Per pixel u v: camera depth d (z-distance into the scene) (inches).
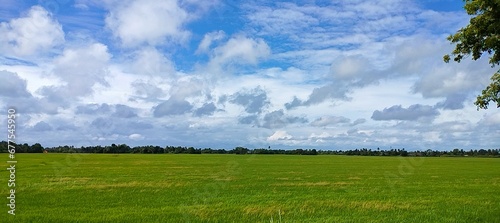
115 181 1571.1
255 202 1056.8
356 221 817.5
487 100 836.0
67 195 1132.5
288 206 979.3
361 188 1444.4
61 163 2687.0
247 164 3117.6
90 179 1636.3
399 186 1536.7
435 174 2250.2
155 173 2043.6
